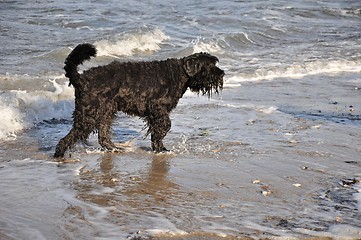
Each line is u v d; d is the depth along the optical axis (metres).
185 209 7.11
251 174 8.60
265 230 6.48
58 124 11.55
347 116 12.75
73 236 6.18
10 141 10.14
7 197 7.33
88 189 7.79
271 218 6.86
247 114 12.71
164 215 6.89
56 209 6.97
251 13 29.08
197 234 6.34
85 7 27.77
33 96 12.32
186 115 12.48
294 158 9.46
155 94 9.72
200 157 9.48
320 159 9.42
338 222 6.74
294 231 6.46
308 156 9.59
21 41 20.22
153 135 9.83
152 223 6.62
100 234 6.26
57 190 7.68
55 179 8.16
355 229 6.52
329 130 11.41
